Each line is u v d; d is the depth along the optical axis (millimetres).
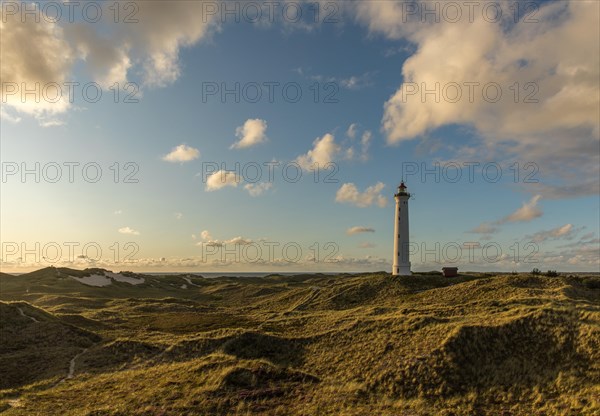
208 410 23562
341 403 24516
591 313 33125
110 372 34219
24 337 42281
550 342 29734
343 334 39719
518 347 29969
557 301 42031
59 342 42000
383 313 50156
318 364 34406
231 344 40719
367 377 29562
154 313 72000
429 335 34031
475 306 44844
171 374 31172
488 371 27750
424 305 55188
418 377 27797
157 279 153750
